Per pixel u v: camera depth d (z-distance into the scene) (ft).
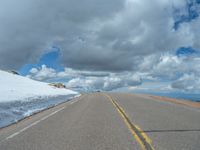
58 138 24.36
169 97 102.94
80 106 61.31
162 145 21.29
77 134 26.25
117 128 29.63
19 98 66.44
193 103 70.13
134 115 41.96
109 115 42.11
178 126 30.89
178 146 20.92
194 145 21.25
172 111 48.52
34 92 108.88
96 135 25.64
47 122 35.06
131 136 25.03
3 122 34.76
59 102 77.71
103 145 21.40
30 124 33.58
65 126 31.42
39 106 58.54
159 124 32.42
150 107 57.36
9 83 131.03
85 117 39.83
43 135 25.96
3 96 67.97
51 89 166.20
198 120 35.99
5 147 21.18
